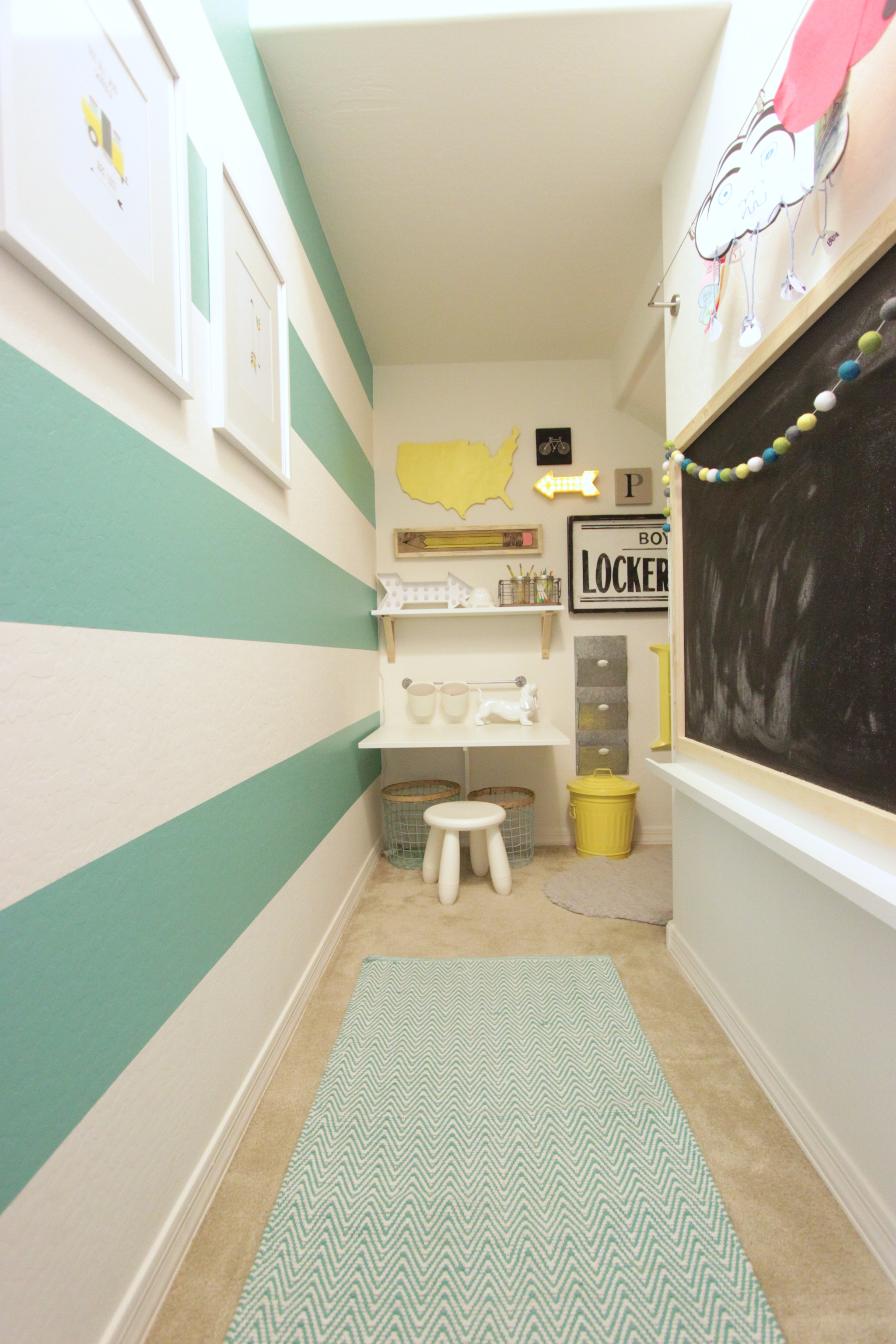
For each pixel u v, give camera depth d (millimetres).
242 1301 859
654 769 1723
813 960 1087
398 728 2695
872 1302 844
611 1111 1210
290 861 1513
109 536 788
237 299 1209
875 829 846
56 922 675
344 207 1935
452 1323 828
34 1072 636
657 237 2098
